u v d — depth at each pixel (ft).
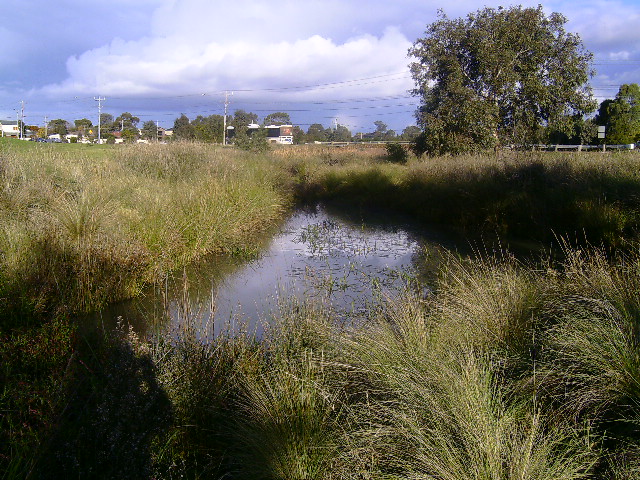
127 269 23.44
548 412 10.85
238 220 37.24
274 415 10.89
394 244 36.09
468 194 43.39
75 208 25.04
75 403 10.95
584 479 9.23
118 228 25.55
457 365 11.55
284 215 51.44
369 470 9.62
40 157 36.50
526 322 14.53
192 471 10.85
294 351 14.23
